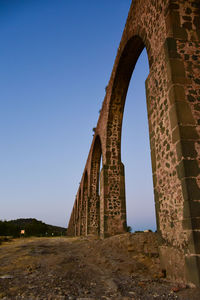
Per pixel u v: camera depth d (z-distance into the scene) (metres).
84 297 2.94
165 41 4.34
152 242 5.97
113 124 10.71
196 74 4.09
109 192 9.83
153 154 4.82
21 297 2.94
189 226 3.17
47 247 8.48
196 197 3.28
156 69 4.80
